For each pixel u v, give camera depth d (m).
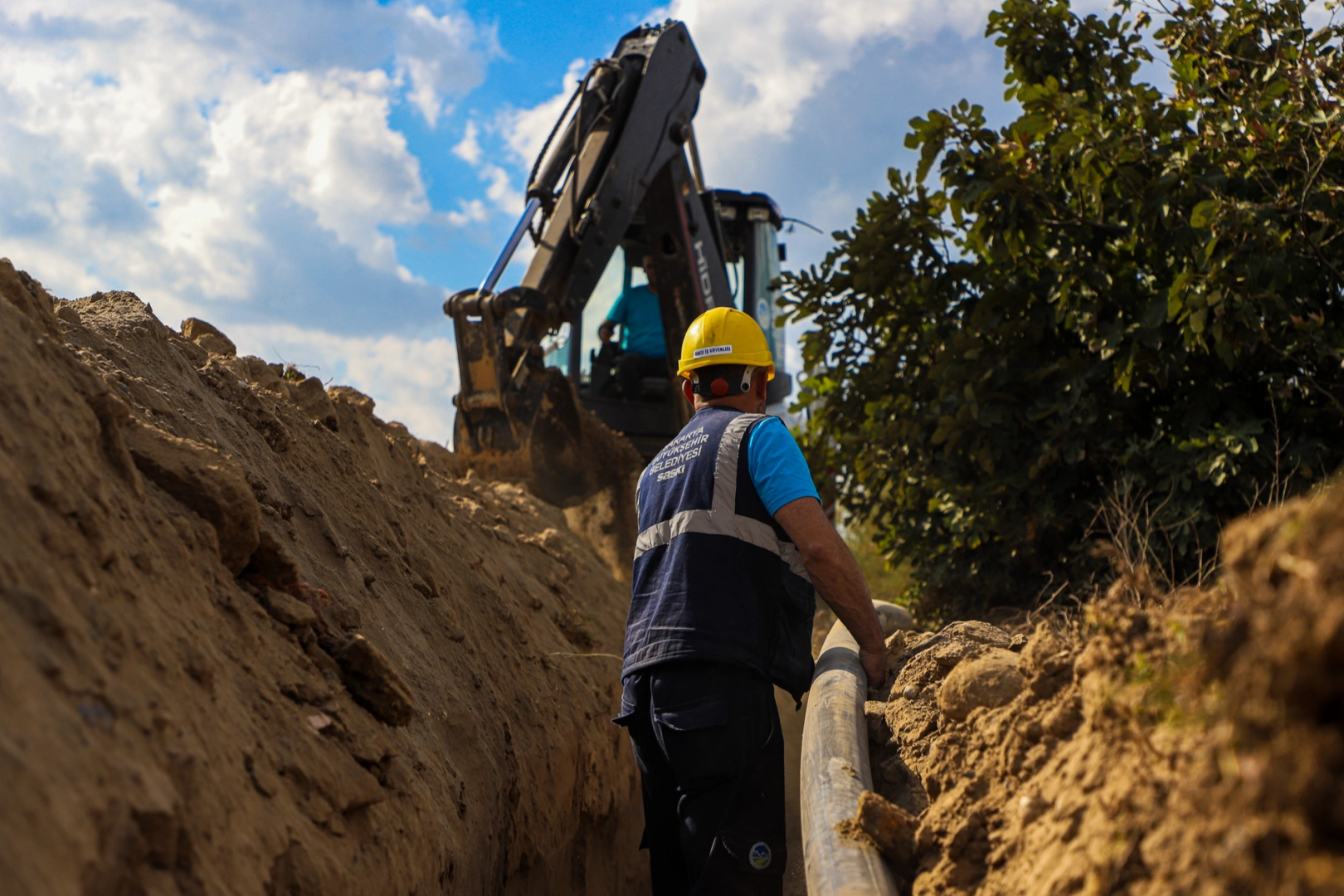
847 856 2.02
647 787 2.92
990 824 1.89
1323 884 1.05
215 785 1.56
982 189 4.81
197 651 1.74
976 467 5.45
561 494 7.79
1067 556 5.26
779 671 2.73
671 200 8.31
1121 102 4.66
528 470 7.41
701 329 3.19
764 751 2.67
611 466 7.93
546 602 5.21
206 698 1.71
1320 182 4.20
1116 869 1.39
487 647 3.86
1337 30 4.41
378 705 2.32
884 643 2.97
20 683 1.24
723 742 2.61
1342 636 1.08
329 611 2.52
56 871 1.11
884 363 5.82
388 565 3.42
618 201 7.89
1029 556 5.36
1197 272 4.29
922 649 3.07
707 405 3.17
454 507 5.26
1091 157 4.40
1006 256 4.91
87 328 2.72
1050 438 4.94
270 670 2.05
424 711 2.78
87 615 1.48
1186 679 1.41
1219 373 4.66
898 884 2.01
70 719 1.29
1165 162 4.49
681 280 8.30
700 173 8.97
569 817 3.83
